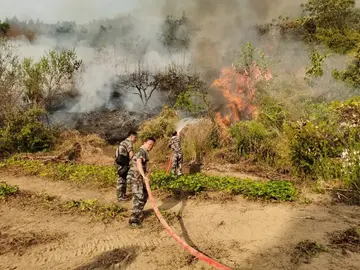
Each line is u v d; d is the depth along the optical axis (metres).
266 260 4.72
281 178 9.30
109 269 4.62
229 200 7.36
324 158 8.58
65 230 5.96
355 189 7.45
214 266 4.25
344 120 9.66
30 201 7.61
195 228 5.97
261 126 11.72
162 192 8.07
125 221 6.37
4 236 5.68
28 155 13.55
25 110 16.59
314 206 6.85
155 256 4.93
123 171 7.66
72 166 11.39
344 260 4.64
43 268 4.63
